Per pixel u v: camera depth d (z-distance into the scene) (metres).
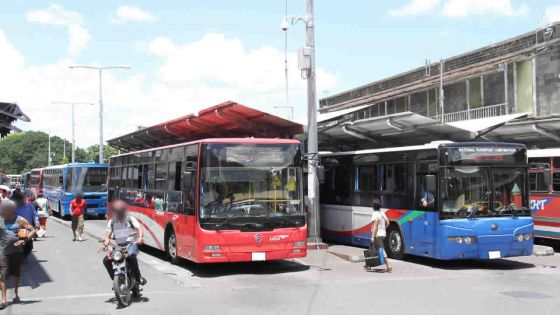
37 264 15.91
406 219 15.73
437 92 33.06
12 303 10.49
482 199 14.52
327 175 20.31
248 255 13.52
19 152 142.38
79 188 35.44
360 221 18.22
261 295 11.05
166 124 20.84
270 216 13.80
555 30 25.50
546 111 25.69
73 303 10.46
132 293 10.95
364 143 22.42
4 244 10.30
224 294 11.20
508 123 19.08
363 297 10.74
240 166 13.88
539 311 9.43
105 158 95.81
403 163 16.02
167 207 16.08
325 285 12.18
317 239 18.48
